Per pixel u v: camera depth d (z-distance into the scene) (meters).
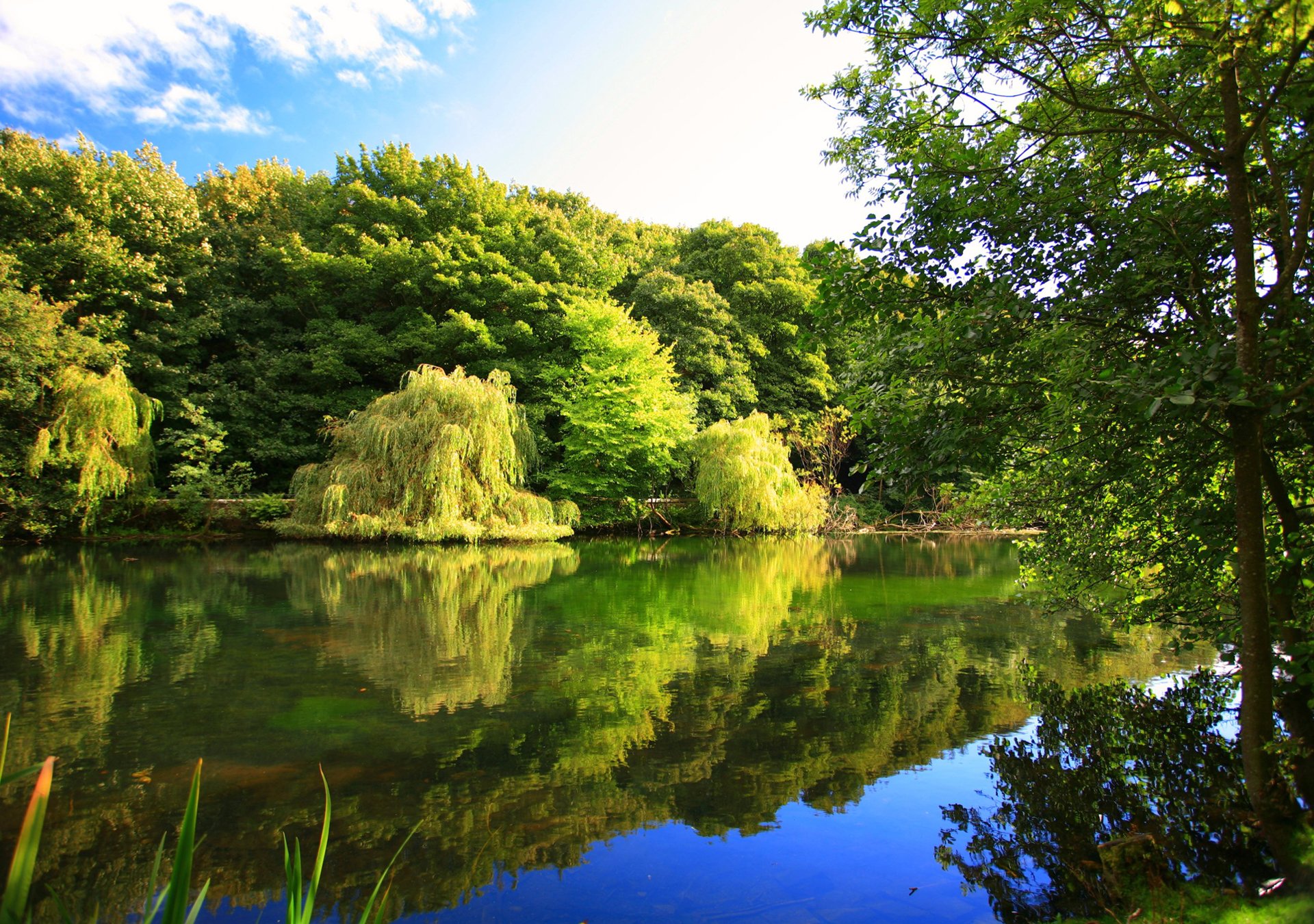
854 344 4.58
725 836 4.08
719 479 24.44
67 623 9.45
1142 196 4.09
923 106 4.33
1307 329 3.23
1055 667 7.33
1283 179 3.44
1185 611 4.85
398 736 5.59
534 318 28.03
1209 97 3.69
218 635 8.88
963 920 3.25
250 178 30.55
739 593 12.59
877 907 3.38
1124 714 5.68
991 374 3.99
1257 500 3.16
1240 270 3.14
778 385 32.72
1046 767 4.84
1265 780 3.20
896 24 4.06
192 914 1.47
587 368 25.42
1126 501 4.79
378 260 25.33
